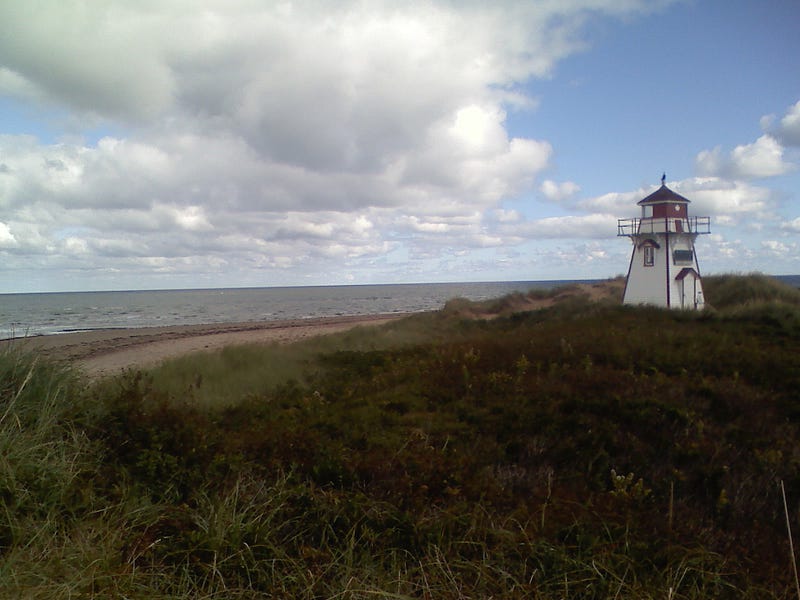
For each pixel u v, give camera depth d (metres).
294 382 9.39
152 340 26.58
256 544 3.94
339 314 57.38
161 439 5.33
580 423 6.39
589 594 3.70
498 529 4.24
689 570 3.92
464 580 3.79
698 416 6.57
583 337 11.00
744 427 6.38
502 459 5.73
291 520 4.33
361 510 4.41
